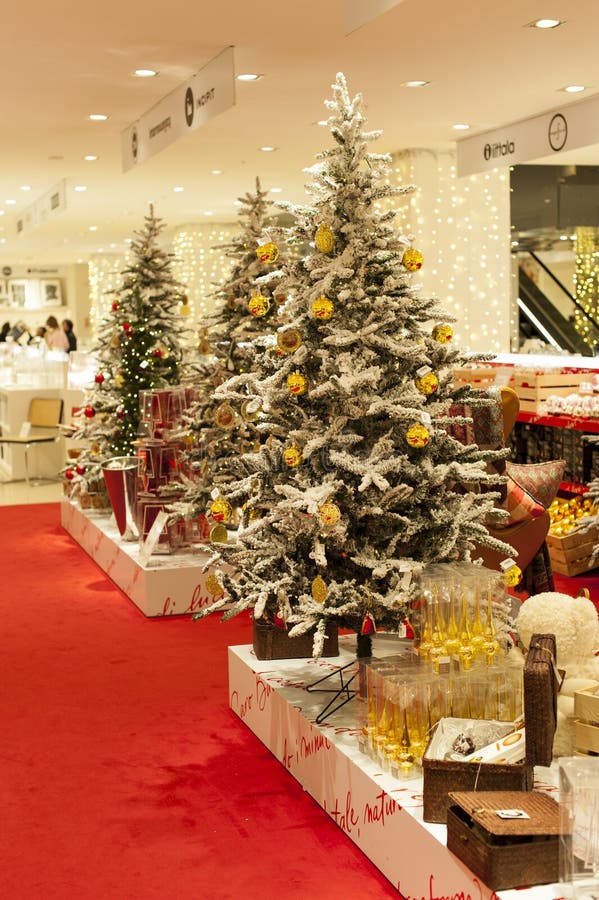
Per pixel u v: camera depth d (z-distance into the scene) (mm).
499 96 8258
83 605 6445
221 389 4027
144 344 7781
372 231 3721
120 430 7855
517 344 13531
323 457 3711
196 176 12391
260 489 3850
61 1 5887
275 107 8523
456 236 11203
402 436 3730
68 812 3605
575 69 7398
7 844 3371
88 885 3098
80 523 8188
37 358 13008
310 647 4406
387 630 3705
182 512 6055
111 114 8938
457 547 3791
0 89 7984
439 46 6754
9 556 7914
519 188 12984
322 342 3709
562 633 3330
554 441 8141
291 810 3594
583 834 2463
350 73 7500
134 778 3885
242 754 4105
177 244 18422
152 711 4605
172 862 3229
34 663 5312
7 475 12266
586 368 8602
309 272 3816
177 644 5609
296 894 3025
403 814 2959
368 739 3334
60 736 4324
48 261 27469
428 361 3740
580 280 13500
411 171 10945
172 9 6055
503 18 6105
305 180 12742
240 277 6215
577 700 3125
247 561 3795
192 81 7547
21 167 11797
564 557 6754
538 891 2521
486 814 2643
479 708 3246
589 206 13203
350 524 3703
